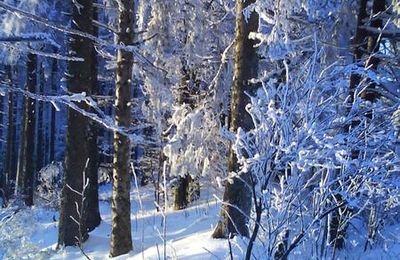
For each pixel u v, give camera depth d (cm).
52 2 1714
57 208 1944
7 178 2531
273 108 412
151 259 791
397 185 423
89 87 1129
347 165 376
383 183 426
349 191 442
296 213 451
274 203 433
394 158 438
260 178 425
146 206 1698
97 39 555
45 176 2212
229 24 1334
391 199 477
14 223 846
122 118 977
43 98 576
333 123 426
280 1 790
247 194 805
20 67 2467
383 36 892
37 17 511
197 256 739
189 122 1271
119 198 966
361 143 445
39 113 2748
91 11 1112
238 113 832
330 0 952
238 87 836
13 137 3064
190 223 1152
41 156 2794
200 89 1457
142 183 2438
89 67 1123
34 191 2380
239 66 839
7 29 1334
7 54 1550
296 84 424
